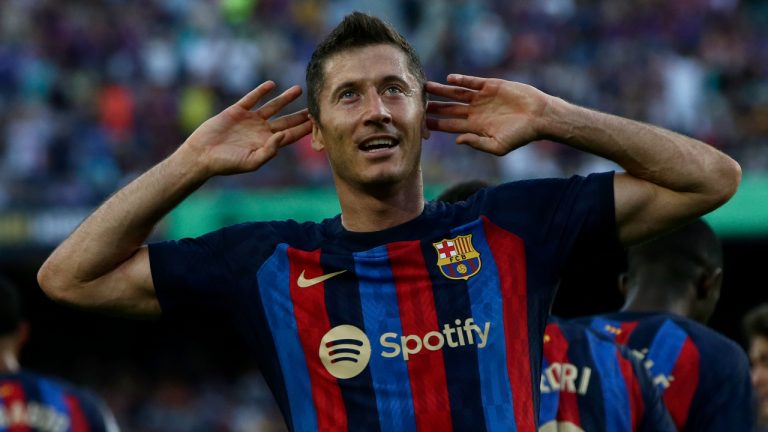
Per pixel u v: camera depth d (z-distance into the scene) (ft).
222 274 37.52
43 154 158.10
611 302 168.96
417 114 36.91
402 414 35.17
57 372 191.93
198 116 175.11
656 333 48.42
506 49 189.57
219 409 176.86
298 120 38.70
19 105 165.17
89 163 159.84
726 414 47.21
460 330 35.76
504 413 35.09
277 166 146.30
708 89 178.09
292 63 188.03
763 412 61.21
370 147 36.35
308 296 36.55
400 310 36.06
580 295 169.68
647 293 51.21
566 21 193.16
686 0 192.13
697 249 51.49
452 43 189.47
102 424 53.42
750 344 62.13
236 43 185.78
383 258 36.52
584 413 44.14
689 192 36.19
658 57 180.86
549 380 44.47
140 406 183.52
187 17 188.65
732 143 164.04
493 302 36.04
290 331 36.47
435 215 37.63
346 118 36.37
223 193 141.90
